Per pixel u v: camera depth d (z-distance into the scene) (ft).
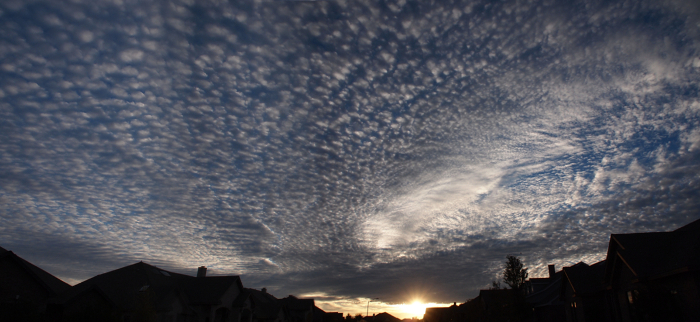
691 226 79.05
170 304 105.60
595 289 91.25
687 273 58.39
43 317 69.15
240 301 134.72
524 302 117.19
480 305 167.63
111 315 73.77
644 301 61.62
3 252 79.36
